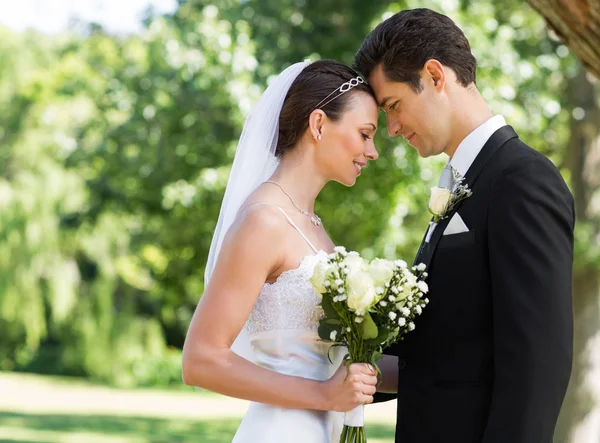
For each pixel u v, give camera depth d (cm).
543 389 224
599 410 917
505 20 911
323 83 277
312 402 257
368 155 280
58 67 1803
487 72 826
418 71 260
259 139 283
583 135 912
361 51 276
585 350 918
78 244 2036
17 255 1911
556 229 234
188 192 943
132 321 2186
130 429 1273
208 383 254
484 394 243
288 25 878
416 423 253
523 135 928
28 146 1848
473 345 245
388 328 250
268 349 270
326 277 250
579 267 883
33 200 1858
